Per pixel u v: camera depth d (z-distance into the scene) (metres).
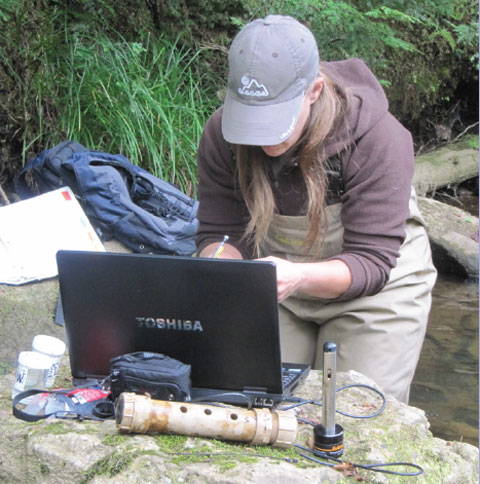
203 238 2.56
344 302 2.56
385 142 2.26
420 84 6.67
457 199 6.85
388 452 1.97
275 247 2.54
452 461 1.99
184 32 5.64
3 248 3.76
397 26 6.46
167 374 1.89
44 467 1.85
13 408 2.02
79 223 4.02
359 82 2.40
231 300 1.88
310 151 2.19
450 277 5.22
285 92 2.02
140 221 4.20
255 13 5.55
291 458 1.85
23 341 3.19
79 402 2.04
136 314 1.97
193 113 5.15
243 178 2.32
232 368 1.99
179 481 1.74
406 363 2.57
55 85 4.84
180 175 5.02
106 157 4.41
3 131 4.69
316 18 5.05
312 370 2.45
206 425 1.86
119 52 5.20
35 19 4.77
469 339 4.11
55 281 3.73
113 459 1.80
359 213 2.30
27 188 4.57
